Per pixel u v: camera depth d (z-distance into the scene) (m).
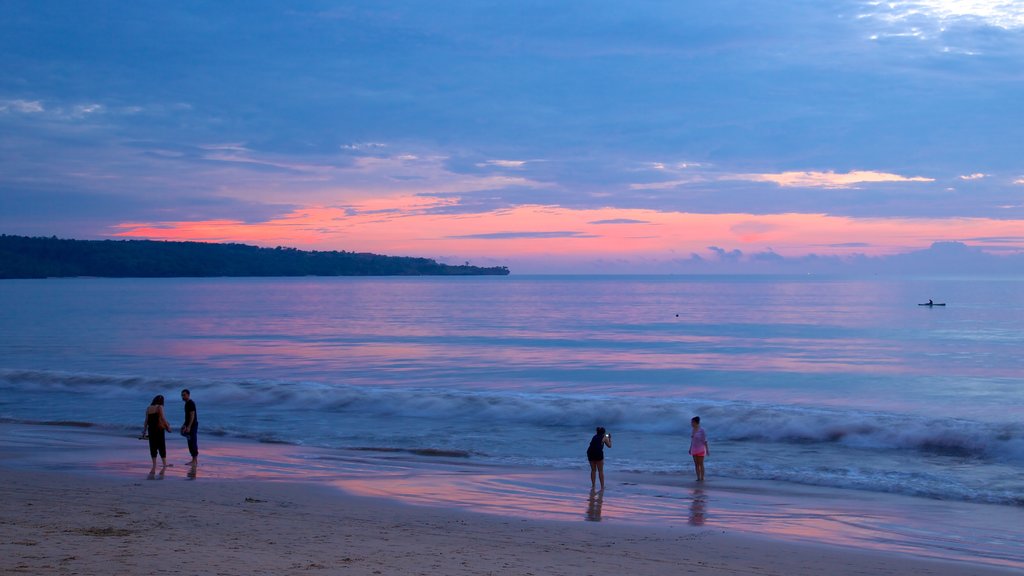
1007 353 52.47
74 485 15.76
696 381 39.50
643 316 96.88
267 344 61.25
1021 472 18.83
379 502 15.00
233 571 8.57
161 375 42.16
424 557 10.08
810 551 11.99
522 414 27.62
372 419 27.38
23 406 30.12
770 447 22.31
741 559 11.31
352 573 8.80
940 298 148.62
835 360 48.84
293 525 12.23
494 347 58.62
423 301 142.00
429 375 42.34
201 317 95.12
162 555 9.27
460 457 21.03
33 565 8.45
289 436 24.20
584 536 12.46
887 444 22.33
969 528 13.77
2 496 14.18
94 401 31.31
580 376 41.72
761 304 126.75
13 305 122.19
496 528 12.85
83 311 106.81
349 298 154.75
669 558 11.11
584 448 22.34
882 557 11.74
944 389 36.38
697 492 16.70
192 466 18.66
